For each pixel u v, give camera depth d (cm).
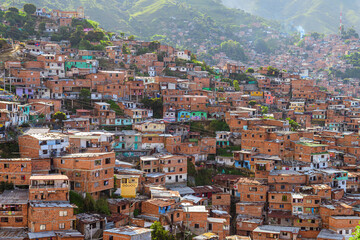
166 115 15250
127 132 13188
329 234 10100
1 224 7869
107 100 15038
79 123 12888
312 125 19450
